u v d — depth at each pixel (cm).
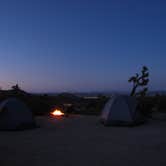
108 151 873
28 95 2186
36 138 1102
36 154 838
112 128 1381
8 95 2077
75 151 874
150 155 823
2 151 877
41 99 2177
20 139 1082
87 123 1572
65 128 1375
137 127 1421
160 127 1423
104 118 1514
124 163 741
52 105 2147
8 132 1256
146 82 2008
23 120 1342
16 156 815
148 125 1500
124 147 931
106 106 1593
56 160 771
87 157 802
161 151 874
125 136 1143
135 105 1543
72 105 2236
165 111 2136
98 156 812
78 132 1253
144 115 1775
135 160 770
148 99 2022
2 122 1309
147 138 1095
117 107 1497
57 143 998
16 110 1351
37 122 1606
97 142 1015
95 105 2344
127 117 1461
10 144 984
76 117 1886
